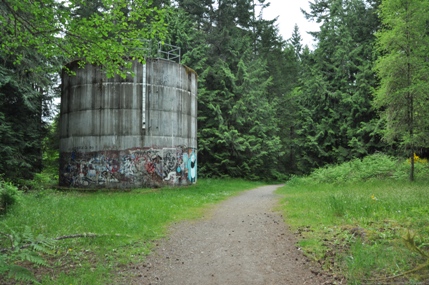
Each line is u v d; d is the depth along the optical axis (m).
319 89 35.81
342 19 38.19
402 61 18.05
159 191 17.69
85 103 19.31
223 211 12.16
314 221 9.01
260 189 23.47
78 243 7.14
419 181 16.89
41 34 9.27
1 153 18.25
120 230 8.20
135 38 9.38
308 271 5.81
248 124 35.81
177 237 8.30
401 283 4.79
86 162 19.14
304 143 36.88
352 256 5.87
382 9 19.38
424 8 17.75
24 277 4.68
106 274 5.72
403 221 7.68
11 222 8.37
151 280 5.62
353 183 18.89
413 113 18.47
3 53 15.97
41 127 23.88
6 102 20.19
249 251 7.12
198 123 33.47
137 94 19.17
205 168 32.81
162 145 19.64
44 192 15.77
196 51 31.91
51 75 23.44
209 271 6.05
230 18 42.47
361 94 32.78
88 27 8.81
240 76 34.47
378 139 32.03
